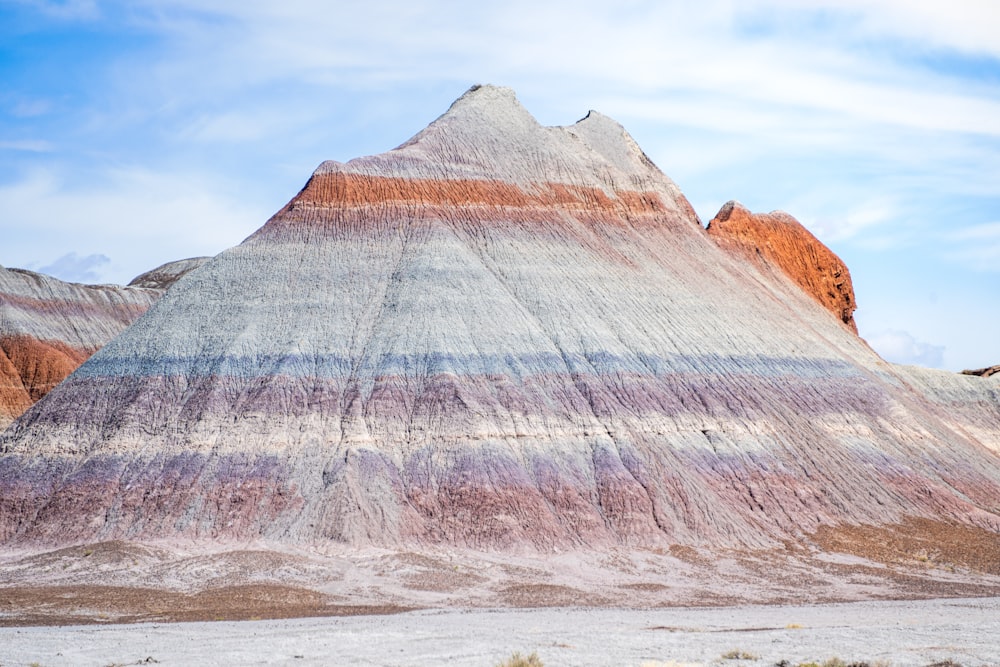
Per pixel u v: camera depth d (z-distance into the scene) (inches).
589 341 4402.1
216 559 3334.2
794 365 4805.6
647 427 4143.7
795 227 6481.3
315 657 1985.7
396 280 4510.3
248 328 4311.0
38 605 2856.8
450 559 3503.9
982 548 4001.0
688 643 2129.7
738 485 4060.0
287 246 4655.5
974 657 1975.9
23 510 3750.0
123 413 4003.4
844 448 4475.9
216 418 3949.3
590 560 3565.5
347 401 4055.1
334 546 3531.0
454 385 4037.9
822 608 3006.9
